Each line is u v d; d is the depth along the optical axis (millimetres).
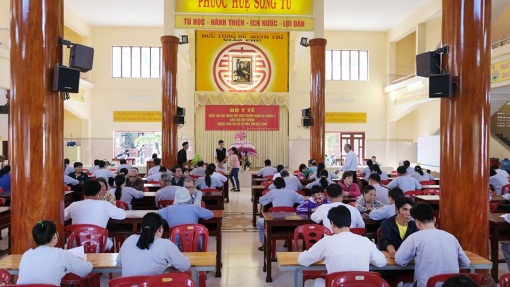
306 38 11883
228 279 5000
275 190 6309
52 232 2994
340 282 2678
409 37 18578
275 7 10047
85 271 3092
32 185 4020
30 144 4012
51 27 4090
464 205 4254
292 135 17703
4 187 8078
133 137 18203
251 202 10969
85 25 17094
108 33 17875
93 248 4078
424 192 7836
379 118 18625
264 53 17266
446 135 4402
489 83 4305
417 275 3109
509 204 6949
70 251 3318
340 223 3080
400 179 8102
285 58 17297
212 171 9062
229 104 17375
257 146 17672
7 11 12305
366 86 18547
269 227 4957
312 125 11016
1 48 10516
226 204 10648
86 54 4258
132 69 18094
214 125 17469
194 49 17062
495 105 13594
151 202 7441
